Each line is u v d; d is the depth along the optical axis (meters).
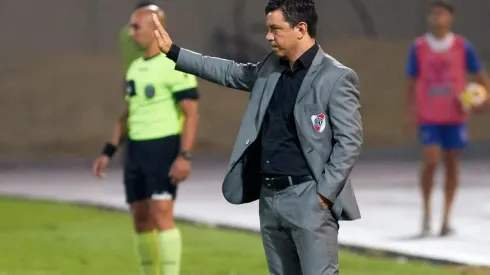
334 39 106.19
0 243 37.88
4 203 49.69
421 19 108.50
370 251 34.31
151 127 26.36
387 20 108.12
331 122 18.44
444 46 37.03
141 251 27.44
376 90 94.69
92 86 90.00
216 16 103.25
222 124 85.19
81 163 71.44
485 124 89.56
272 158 18.81
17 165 70.62
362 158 72.69
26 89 89.62
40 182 59.00
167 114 26.34
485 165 66.00
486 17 111.81
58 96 88.50
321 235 18.66
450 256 32.75
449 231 37.28
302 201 18.61
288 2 18.58
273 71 19.06
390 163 68.75
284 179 18.69
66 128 84.56
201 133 83.38
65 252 36.06
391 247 34.56
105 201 49.12
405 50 102.88
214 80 20.00
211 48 102.94
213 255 34.62
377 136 86.50
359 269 31.39
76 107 87.06
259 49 102.56
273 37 18.70
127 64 28.56
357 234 37.72
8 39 98.19
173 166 26.16
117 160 70.06
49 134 83.62
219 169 66.00
